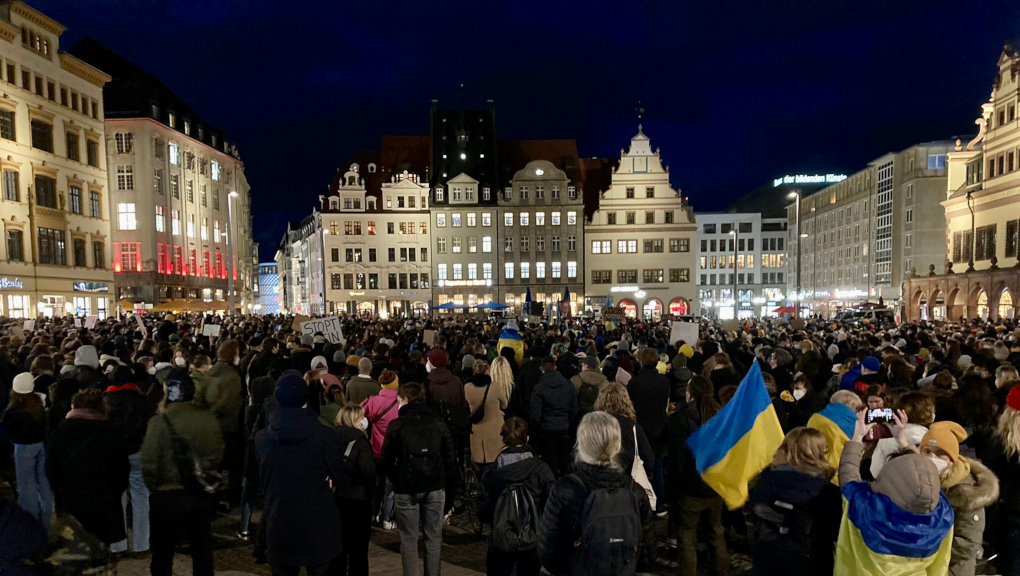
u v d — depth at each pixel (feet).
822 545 13.73
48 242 140.15
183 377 18.01
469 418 25.96
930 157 231.30
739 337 51.90
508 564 16.69
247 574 21.84
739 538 25.23
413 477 18.71
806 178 384.68
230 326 79.10
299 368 35.04
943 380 25.70
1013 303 137.08
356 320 101.60
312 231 270.05
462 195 230.68
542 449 26.37
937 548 12.12
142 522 23.30
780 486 14.24
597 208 241.35
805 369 35.94
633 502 12.83
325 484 16.07
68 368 30.32
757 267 329.11
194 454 16.98
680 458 19.35
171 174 195.62
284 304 439.63
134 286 181.98
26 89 134.00
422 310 233.76
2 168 126.82
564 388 26.25
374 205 236.22
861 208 271.28
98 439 18.72
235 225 242.58
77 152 151.53
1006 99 156.66
